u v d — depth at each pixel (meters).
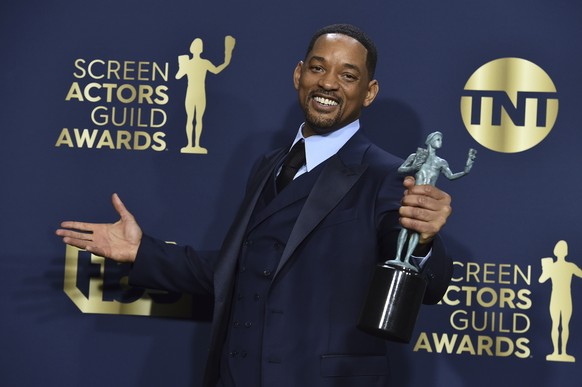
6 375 10.77
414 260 7.62
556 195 10.50
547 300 10.46
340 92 8.34
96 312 10.78
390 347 10.57
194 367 10.77
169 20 10.90
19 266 10.81
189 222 10.83
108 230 9.21
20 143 10.89
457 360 10.51
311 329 7.84
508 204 10.53
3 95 10.90
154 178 10.86
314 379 7.77
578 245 10.46
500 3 10.62
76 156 10.88
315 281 7.91
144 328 10.78
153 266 9.20
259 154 10.83
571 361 10.41
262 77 10.84
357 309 7.89
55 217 10.85
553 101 10.55
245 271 8.25
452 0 10.67
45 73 10.92
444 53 10.66
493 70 10.62
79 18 10.94
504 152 10.56
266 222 8.27
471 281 10.53
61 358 10.77
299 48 10.83
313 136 8.56
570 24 10.55
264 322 7.93
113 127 10.90
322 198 8.05
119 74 10.91
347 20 10.77
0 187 10.85
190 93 10.87
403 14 10.71
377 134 10.70
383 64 10.71
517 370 10.46
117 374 10.77
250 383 7.98
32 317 10.78
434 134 7.55
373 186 8.12
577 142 10.51
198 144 10.86
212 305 10.77
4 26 10.94
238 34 10.88
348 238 7.96
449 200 7.21
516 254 10.50
